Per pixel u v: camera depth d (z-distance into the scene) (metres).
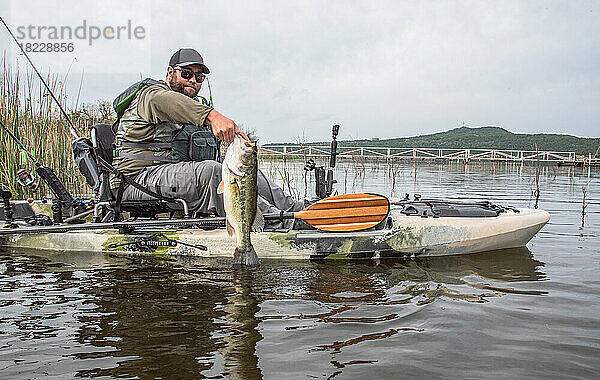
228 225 3.91
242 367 2.42
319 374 2.35
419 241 4.59
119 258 4.58
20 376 2.32
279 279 3.88
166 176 4.71
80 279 3.86
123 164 4.84
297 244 4.54
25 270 4.13
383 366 2.43
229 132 4.14
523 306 3.27
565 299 3.41
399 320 3.02
